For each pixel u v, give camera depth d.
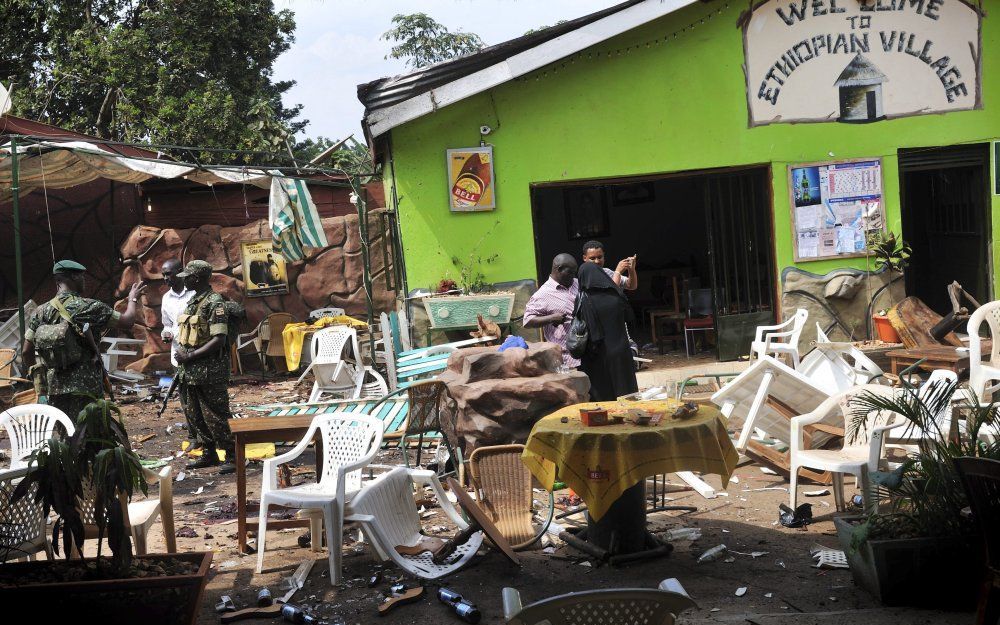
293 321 15.09
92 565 4.68
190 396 8.89
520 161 12.24
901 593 4.72
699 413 5.55
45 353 7.59
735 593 5.07
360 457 6.07
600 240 19.34
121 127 22.75
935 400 5.53
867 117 12.56
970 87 12.63
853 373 8.70
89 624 4.38
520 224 12.30
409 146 12.13
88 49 22.48
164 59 23.52
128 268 15.46
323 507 5.59
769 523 6.40
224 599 5.27
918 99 12.61
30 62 24.52
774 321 12.80
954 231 13.98
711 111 12.41
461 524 6.05
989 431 6.19
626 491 5.68
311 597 5.38
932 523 4.75
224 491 8.08
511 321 12.26
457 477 7.69
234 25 23.83
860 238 12.64
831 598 4.90
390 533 5.86
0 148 11.30
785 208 12.57
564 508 6.90
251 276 15.55
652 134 12.35
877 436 5.82
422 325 12.20
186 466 9.00
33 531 5.09
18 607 4.34
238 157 21.64
